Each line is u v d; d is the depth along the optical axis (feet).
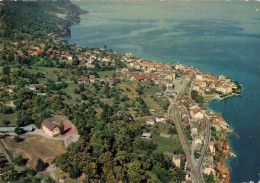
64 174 647.56
